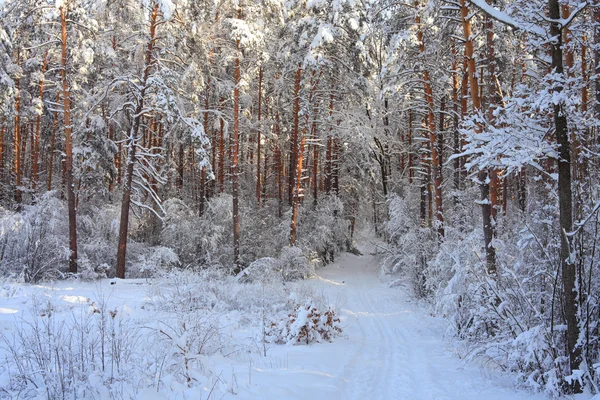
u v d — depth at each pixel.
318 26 18.38
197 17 18.77
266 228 23.34
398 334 10.24
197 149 17.23
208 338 6.94
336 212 24.70
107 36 19.59
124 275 17.22
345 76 20.95
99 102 17.59
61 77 17.58
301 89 20.50
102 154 19.89
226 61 19.52
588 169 7.58
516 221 11.78
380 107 23.52
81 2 17.23
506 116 6.47
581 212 6.73
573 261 5.75
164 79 17.06
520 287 6.64
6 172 24.94
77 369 4.71
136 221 20.78
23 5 16.52
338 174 27.56
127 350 5.70
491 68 11.52
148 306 10.46
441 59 15.63
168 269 17.34
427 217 21.44
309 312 9.17
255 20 19.39
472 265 9.52
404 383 6.36
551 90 5.86
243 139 29.00
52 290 11.56
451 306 9.45
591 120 6.51
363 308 13.95
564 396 5.61
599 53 8.03
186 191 26.28
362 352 8.39
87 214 21.06
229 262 20.89
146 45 17.14
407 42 15.03
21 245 15.99
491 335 8.22
